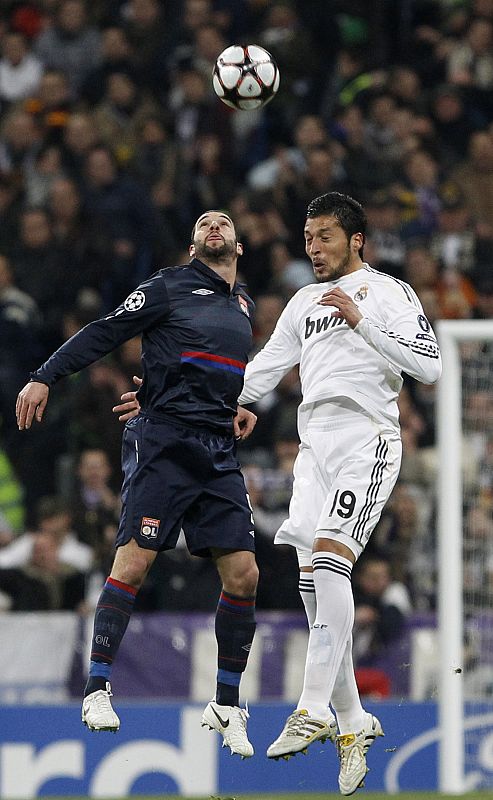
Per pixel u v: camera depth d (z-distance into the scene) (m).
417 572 36.00
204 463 21.23
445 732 29.45
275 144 49.12
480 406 34.31
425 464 37.78
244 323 21.80
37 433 39.81
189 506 21.36
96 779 30.59
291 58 50.00
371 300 21.31
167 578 34.50
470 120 50.41
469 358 34.38
